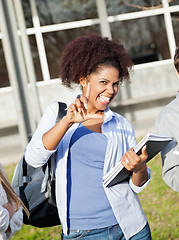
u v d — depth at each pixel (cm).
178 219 516
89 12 1022
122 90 978
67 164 250
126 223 249
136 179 249
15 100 789
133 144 268
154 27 1042
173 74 1014
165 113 263
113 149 252
